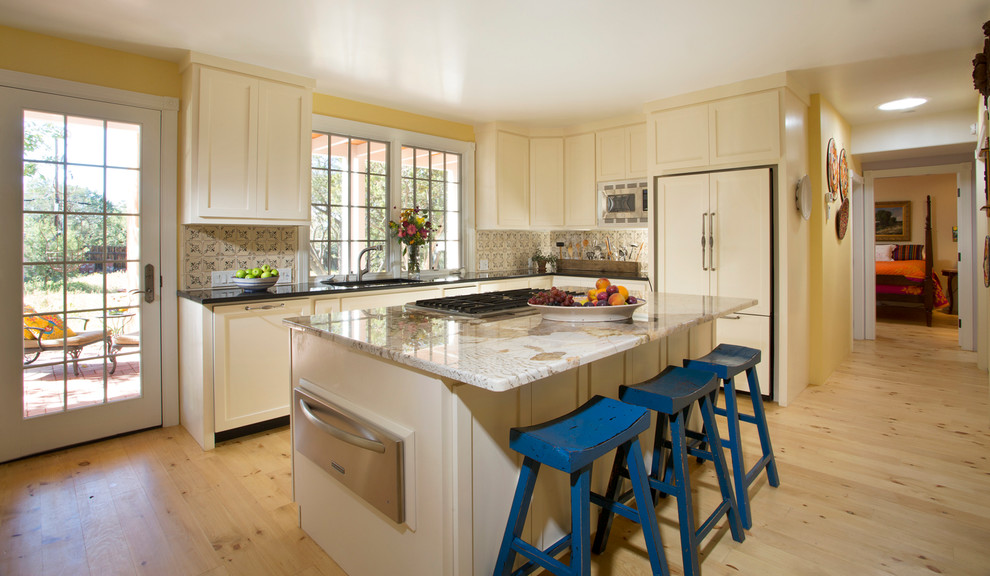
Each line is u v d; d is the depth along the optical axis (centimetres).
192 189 298
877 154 511
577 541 131
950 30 280
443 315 220
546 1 244
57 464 266
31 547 194
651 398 171
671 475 231
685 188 390
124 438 302
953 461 266
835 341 460
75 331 288
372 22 264
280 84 332
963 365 471
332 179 394
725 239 372
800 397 377
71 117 283
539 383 167
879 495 231
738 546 193
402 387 151
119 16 254
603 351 147
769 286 354
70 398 287
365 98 397
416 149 453
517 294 276
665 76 350
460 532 139
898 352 528
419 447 145
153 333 314
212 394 286
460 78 352
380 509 156
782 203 348
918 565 180
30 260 274
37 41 272
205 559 188
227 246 338
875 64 331
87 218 290
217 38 281
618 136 464
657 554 149
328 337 176
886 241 839
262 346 303
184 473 257
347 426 169
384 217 429
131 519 214
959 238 538
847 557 185
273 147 329
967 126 442
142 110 304
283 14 254
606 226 471
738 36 286
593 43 294
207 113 302
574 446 128
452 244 486
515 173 493
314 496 197
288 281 366
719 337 379
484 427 146
